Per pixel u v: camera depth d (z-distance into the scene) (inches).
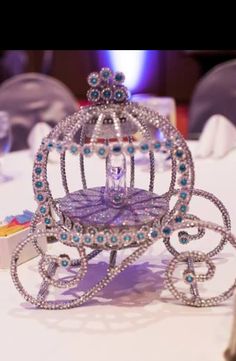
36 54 211.6
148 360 19.2
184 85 215.9
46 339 21.0
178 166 22.4
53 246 30.4
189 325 21.5
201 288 24.7
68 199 25.5
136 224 22.2
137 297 24.0
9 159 50.7
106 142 23.9
